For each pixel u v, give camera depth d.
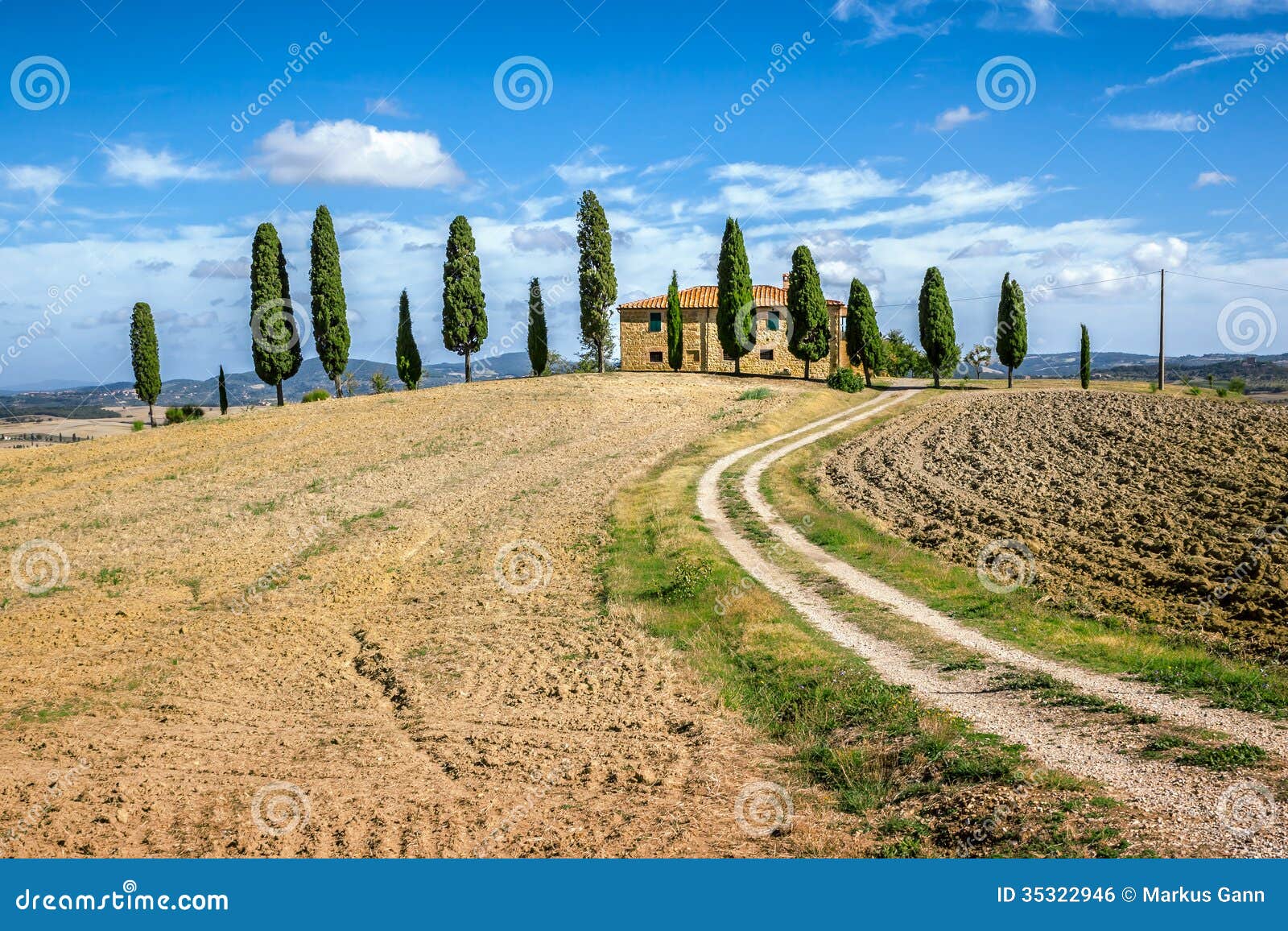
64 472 48.31
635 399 63.22
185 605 26.89
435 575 28.92
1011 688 15.70
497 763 14.93
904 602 22.30
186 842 12.69
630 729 16.14
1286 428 45.97
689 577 24.92
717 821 12.15
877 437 51.88
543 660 20.53
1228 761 11.64
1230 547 24.80
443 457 48.78
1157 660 16.22
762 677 17.97
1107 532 27.98
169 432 59.03
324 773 15.01
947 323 75.06
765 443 49.59
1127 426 50.06
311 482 43.53
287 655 22.20
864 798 12.44
